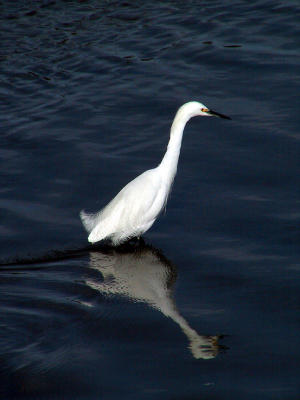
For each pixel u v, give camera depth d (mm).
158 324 9914
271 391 8305
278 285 10750
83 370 8844
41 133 16641
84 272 11586
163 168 12844
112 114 17484
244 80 18719
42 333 9727
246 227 12562
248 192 13742
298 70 19000
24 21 23375
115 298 10703
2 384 8602
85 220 13117
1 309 10375
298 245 11852
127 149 15797
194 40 21422
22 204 13672
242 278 11031
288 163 14648
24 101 18406
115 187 14258
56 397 8352
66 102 18234
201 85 18625
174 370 8805
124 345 9406
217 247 12047
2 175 14727
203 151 15430
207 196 13719
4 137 16484
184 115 12766
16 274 11484
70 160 15352
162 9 24031
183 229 12750
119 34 22156
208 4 24234
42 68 20203
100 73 19781
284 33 21438
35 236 12648
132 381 8602
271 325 9734
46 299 10688
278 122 16391
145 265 11742
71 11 24125
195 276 11227
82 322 10023
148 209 12609
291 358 8953
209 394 8297
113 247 12492
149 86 18812
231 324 9828
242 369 8766
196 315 10117
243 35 21531
